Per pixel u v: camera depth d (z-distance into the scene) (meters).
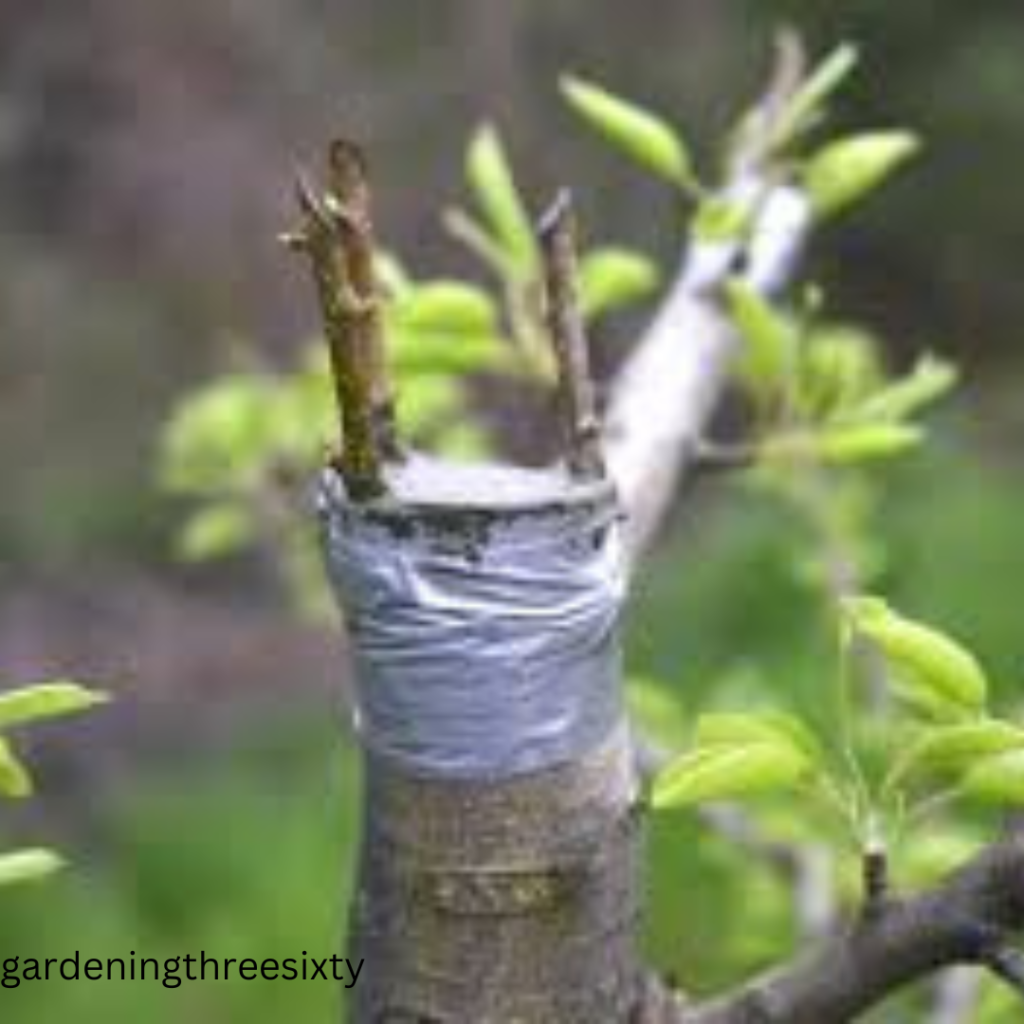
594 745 2.37
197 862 12.64
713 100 21.84
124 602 16.41
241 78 19.38
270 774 14.20
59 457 17.62
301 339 18.20
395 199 19.17
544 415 4.11
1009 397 21.09
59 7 18.95
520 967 2.38
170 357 18.34
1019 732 2.54
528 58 20.48
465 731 2.32
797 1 22.84
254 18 19.47
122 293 18.62
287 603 15.95
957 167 23.38
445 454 5.96
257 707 15.12
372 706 2.34
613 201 19.64
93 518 17.16
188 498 17.03
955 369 4.43
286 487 6.32
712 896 6.09
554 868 2.37
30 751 14.48
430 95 19.89
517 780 2.34
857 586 5.72
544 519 2.29
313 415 6.31
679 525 14.60
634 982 2.46
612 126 4.18
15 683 15.93
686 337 4.08
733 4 22.45
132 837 13.12
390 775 2.36
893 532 13.70
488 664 2.30
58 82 19.02
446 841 2.36
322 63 19.69
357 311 2.21
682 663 12.73
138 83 19.11
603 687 2.37
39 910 11.95
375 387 2.25
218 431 6.29
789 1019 2.46
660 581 13.80
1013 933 2.43
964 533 15.31
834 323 23.36
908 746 2.64
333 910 11.77
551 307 2.40
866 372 5.52
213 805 13.46
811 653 6.77
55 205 18.97
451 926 2.38
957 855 4.00
